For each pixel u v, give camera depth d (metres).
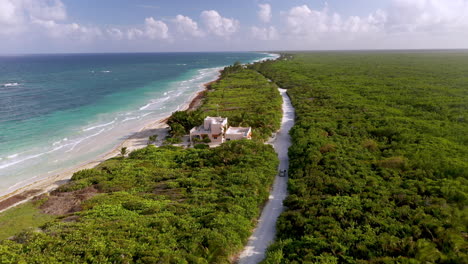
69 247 25.42
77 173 44.22
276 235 29.03
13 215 34.19
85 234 27.48
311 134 54.28
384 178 37.25
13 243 26.83
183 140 60.84
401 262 21.80
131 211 32.91
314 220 28.44
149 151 52.97
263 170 41.62
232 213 30.73
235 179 38.75
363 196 32.66
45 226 30.47
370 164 41.28
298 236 27.42
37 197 38.62
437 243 23.95
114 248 25.22
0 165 50.00
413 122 61.38
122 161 49.19
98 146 59.78
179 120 64.12
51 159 53.09
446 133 53.84
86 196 37.66
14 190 42.12
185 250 25.30
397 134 53.72
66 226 29.56
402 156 42.66
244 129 60.12
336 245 24.56
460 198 30.55
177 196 36.62
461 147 46.00
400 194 32.25
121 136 65.75
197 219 30.12
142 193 38.38
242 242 27.94
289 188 36.59
